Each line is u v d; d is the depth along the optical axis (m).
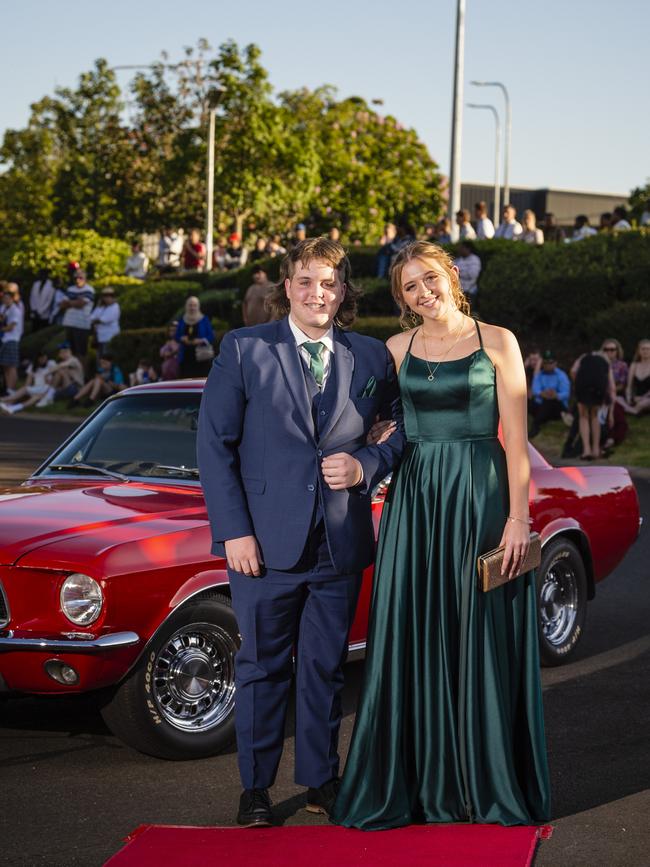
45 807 4.45
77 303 23.02
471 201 54.47
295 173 40.75
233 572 4.22
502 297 19.83
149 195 41.50
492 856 3.79
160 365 21.75
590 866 3.75
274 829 4.14
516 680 4.27
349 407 4.20
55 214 43.91
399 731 4.18
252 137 39.72
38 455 15.06
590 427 14.88
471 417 4.25
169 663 4.95
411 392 4.29
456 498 4.23
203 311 26.28
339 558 4.15
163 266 35.75
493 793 4.13
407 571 4.25
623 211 21.72
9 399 22.11
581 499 6.63
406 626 4.23
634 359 16.70
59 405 21.91
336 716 4.31
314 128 45.50
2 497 5.59
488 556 4.14
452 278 4.30
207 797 4.57
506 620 4.25
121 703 4.85
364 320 19.31
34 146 53.28
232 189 39.78
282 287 4.28
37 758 5.01
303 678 4.26
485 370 4.24
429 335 4.33
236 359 4.17
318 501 4.13
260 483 4.14
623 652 6.83
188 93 41.41
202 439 4.15
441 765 4.16
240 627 4.24
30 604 4.83
